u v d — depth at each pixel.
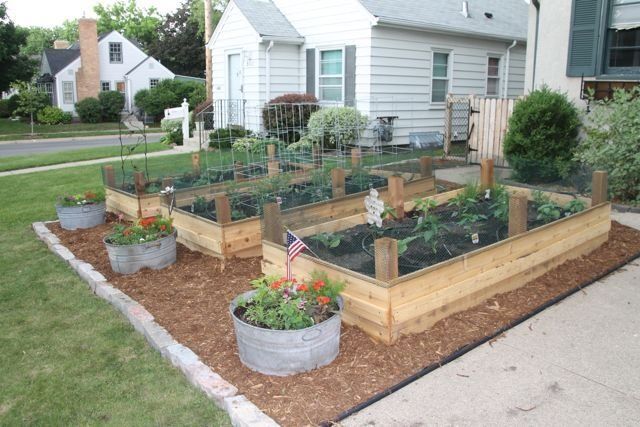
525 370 3.18
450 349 3.39
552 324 3.75
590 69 8.16
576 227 4.83
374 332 3.47
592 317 3.85
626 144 6.72
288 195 6.09
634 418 2.72
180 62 41.47
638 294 4.22
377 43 12.13
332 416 2.77
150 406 2.98
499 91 15.56
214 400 2.98
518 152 8.42
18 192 9.28
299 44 13.93
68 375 3.34
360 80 12.41
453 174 9.04
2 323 4.11
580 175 5.57
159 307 4.15
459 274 3.75
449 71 13.91
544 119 8.10
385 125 12.27
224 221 5.04
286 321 3.08
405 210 5.67
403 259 4.07
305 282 3.73
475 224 4.96
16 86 33.59
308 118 12.77
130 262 4.85
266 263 4.30
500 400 2.90
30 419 2.92
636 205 6.71
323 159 7.71
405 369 3.18
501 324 3.71
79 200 6.71
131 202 6.58
